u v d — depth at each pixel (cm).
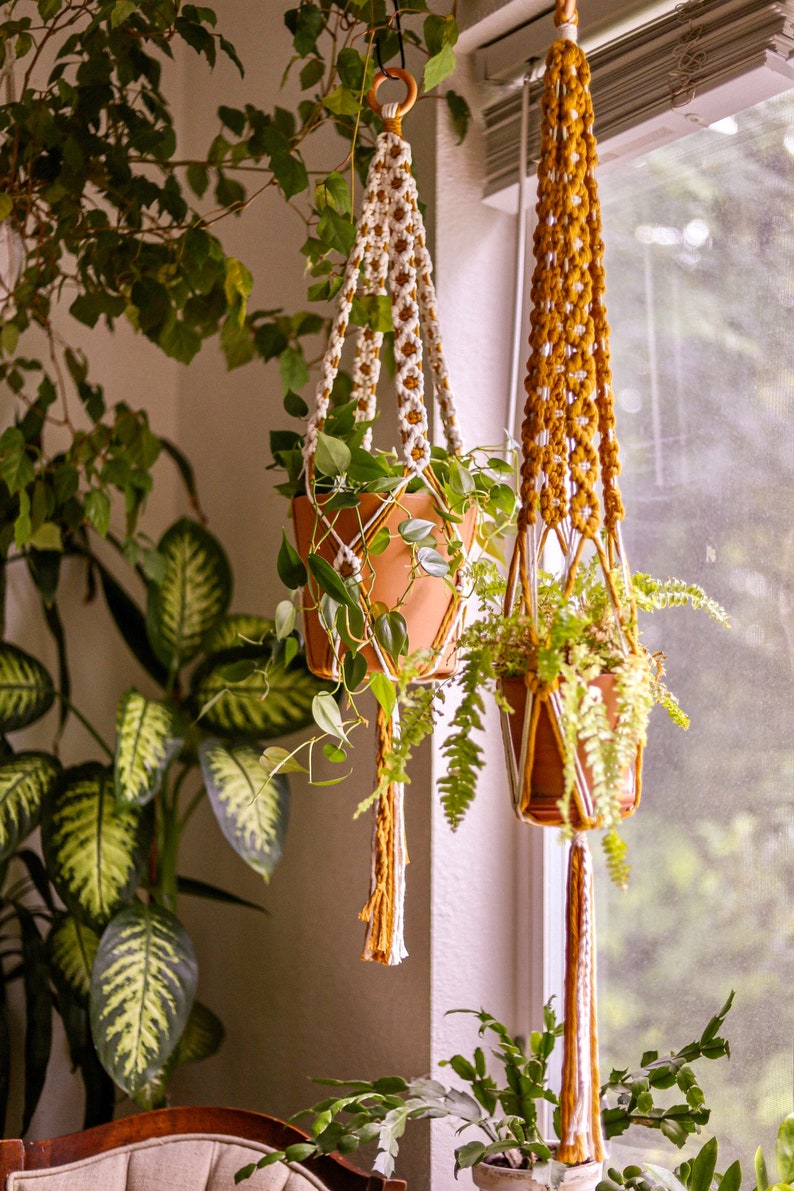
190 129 251
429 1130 192
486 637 150
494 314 205
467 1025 196
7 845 203
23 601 238
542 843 199
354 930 208
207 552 229
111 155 201
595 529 147
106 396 247
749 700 181
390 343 199
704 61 178
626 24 186
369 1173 186
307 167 221
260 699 215
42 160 204
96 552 245
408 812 199
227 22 243
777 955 177
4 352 235
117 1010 193
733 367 185
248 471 237
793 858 176
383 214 167
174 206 203
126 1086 190
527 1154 167
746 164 185
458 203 202
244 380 238
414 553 155
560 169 149
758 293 183
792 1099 175
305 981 216
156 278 208
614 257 200
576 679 139
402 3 201
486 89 202
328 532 157
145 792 201
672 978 187
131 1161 180
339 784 212
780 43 172
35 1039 210
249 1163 179
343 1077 207
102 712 244
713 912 183
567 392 149
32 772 210
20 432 205
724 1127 180
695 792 186
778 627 179
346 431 165
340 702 212
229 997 231
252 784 208
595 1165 162
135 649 233
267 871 203
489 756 201
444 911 196
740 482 184
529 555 147
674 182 193
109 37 198
